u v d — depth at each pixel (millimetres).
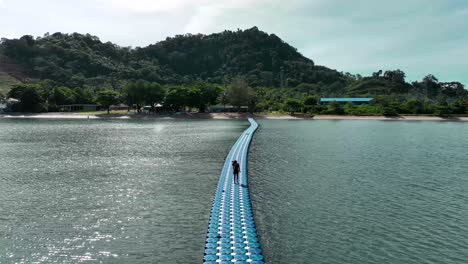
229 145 94375
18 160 72000
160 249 30734
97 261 28453
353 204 42906
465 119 198750
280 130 140000
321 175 58281
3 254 29359
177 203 43250
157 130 137750
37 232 34000
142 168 63906
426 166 65938
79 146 92688
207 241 31375
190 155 78062
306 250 30750
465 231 34781
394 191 48688
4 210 40281
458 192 48250
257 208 41438
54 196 46000
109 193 47500
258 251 29516
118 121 190625
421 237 33375
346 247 31281
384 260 29047
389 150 85875
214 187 50625
